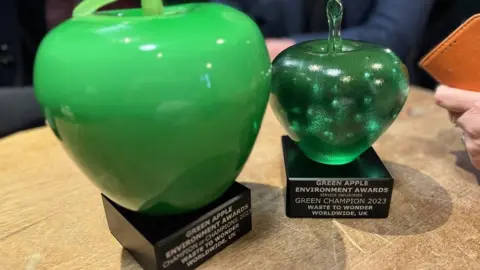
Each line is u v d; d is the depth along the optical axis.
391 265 0.30
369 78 0.30
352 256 0.31
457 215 0.35
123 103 0.23
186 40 0.23
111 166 0.26
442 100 0.38
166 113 0.23
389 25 0.79
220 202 0.32
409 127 0.53
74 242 0.34
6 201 0.40
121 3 0.36
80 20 0.26
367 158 0.38
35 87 0.26
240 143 0.28
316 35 0.76
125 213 0.32
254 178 0.42
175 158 0.25
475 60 0.36
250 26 0.28
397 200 0.38
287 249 0.32
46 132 0.55
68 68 0.23
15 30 0.85
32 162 0.47
